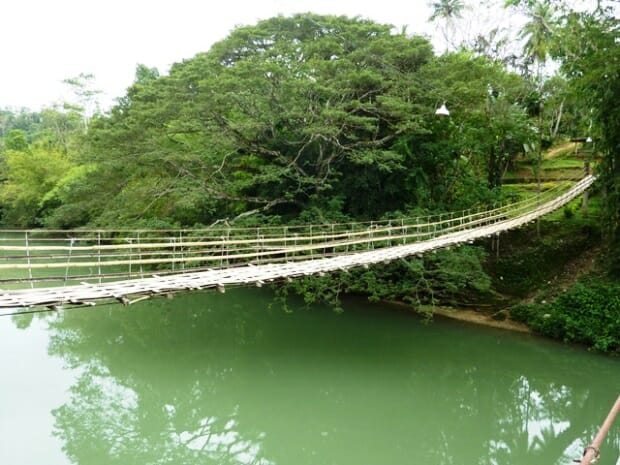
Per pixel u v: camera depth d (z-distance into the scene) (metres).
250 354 13.81
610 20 14.34
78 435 9.35
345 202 19.19
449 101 17.86
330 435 9.65
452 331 15.70
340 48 17.44
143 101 19.16
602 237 18.33
